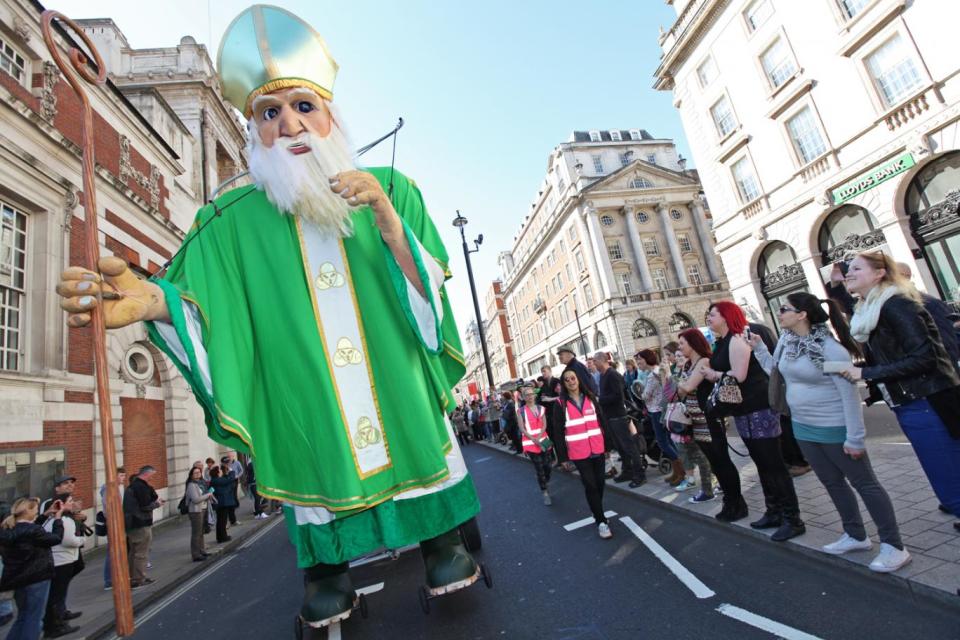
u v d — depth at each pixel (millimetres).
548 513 6492
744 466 6336
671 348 6367
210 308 2414
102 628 5402
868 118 15289
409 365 2520
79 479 9578
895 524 2977
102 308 1920
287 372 2410
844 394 2984
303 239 2584
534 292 53094
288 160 2393
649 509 5660
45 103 10281
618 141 43875
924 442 2662
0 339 8773
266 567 6969
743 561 3723
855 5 15461
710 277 37844
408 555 5688
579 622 3254
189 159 17750
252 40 2543
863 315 2891
